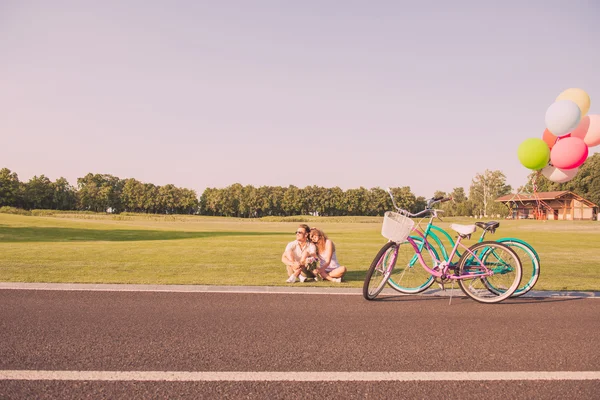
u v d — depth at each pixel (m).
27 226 27.80
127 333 3.81
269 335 3.84
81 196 135.75
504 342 3.76
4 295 5.29
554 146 7.25
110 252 11.41
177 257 10.52
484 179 104.81
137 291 5.69
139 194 141.88
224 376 2.88
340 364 3.15
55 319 4.21
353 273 8.18
